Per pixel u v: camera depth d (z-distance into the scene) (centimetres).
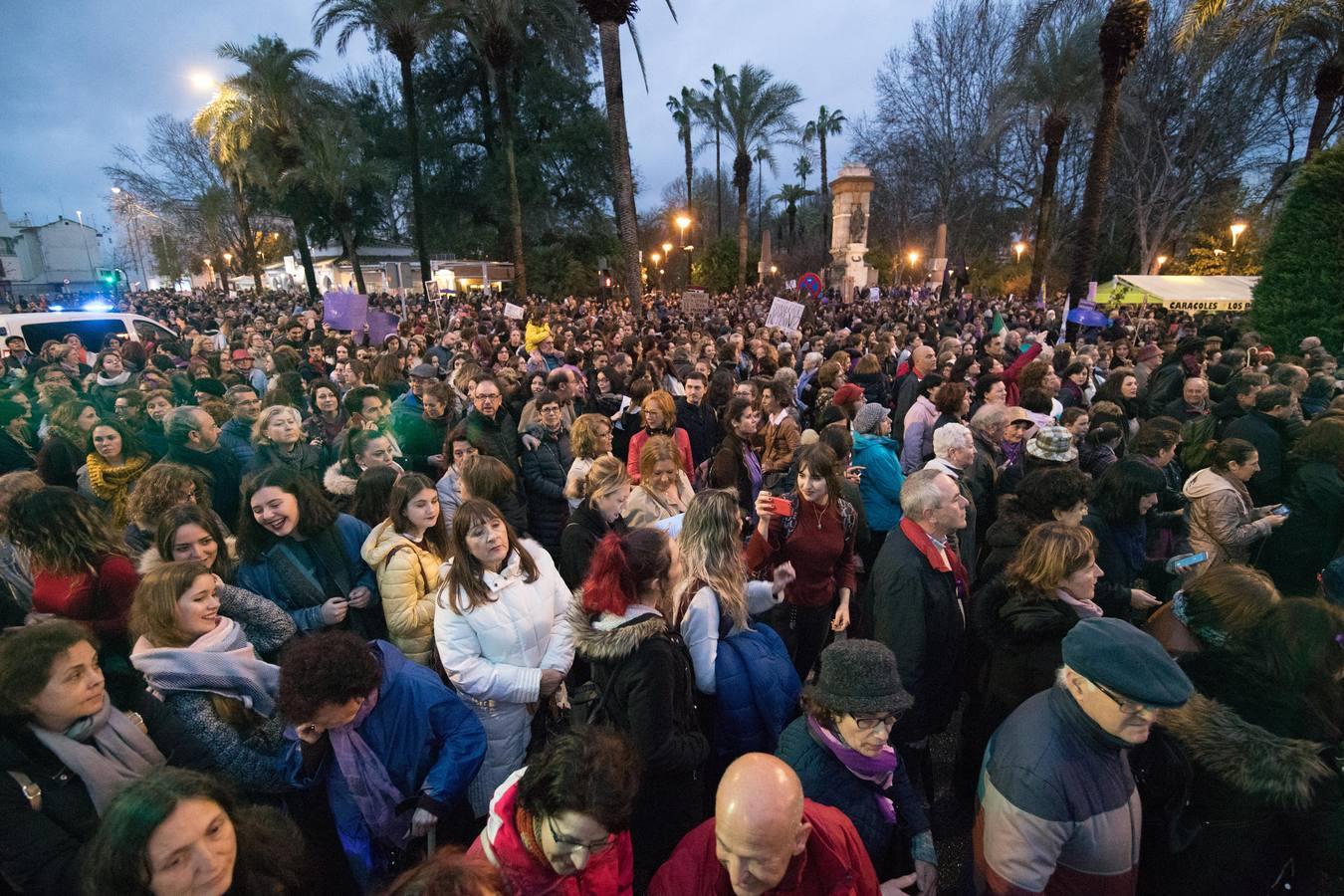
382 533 319
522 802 161
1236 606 199
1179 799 187
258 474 307
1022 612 252
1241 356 754
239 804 172
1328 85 1691
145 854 145
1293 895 191
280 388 583
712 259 4944
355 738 216
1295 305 1037
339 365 866
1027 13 1505
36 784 179
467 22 2572
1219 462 385
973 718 308
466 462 436
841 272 3959
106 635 262
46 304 3425
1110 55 1330
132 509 334
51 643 179
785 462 483
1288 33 1764
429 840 234
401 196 3781
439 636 280
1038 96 2388
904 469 555
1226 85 3023
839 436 434
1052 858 169
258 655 277
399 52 2705
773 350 947
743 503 480
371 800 218
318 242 3747
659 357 854
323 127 3241
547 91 3366
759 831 135
